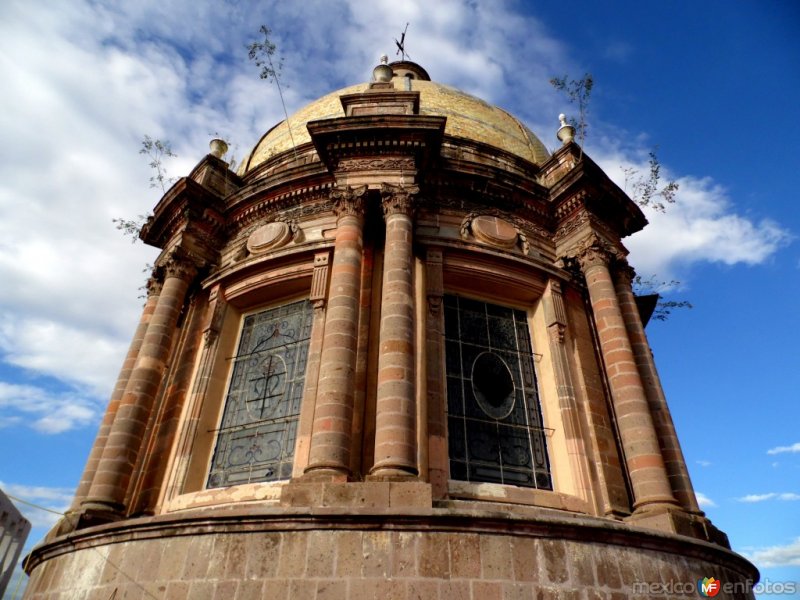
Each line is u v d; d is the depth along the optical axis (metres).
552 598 8.93
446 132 21.20
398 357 11.95
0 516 11.10
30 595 11.35
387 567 8.77
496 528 9.34
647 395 14.93
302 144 20.34
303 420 12.72
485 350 15.24
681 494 13.39
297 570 8.81
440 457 12.16
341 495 9.85
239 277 16.47
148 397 14.86
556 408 14.52
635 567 9.82
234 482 13.35
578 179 16.80
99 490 13.20
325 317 14.28
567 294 16.73
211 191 18.11
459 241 15.67
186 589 9.09
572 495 13.02
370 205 15.27
